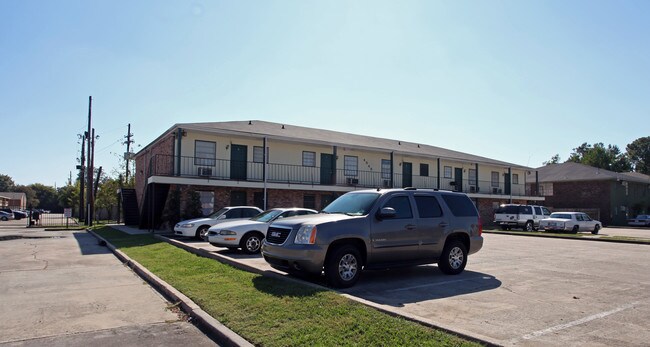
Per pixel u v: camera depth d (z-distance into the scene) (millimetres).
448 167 33312
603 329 5133
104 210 44750
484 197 33438
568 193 42344
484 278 8570
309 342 4520
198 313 5891
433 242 8656
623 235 23922
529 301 6574
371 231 7828
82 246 16250
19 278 9258
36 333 5371
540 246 15805
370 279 8414
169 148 22641
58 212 101312
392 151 27562
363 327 4855
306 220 7648
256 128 23844
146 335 5309
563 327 5207
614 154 74938
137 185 32000
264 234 12602
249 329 5035
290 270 7941
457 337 4523
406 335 4590
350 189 25375
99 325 5730
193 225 15938
